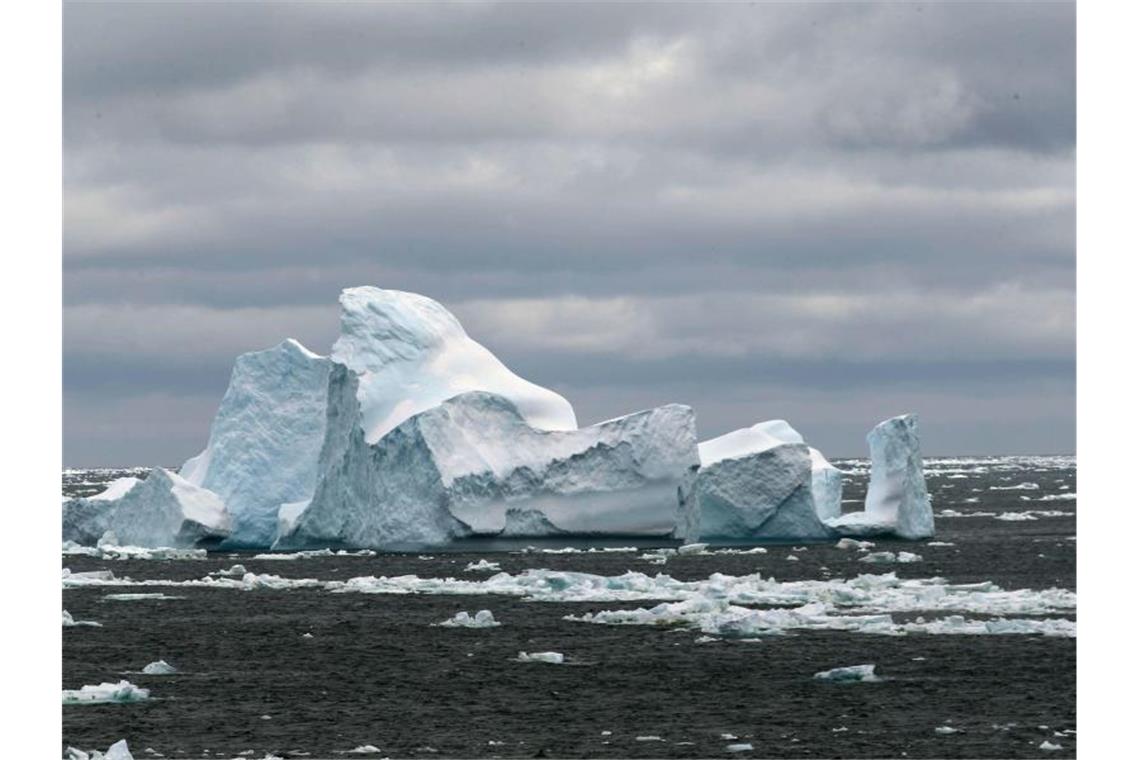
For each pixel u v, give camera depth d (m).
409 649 84.88
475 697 70.81
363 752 59.69
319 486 144.50
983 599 97.44
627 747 60.41
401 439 137.75
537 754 59.34
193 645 88.19
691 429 141.38
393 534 137.88
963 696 68.94
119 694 70.81
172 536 145.12
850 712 66.12
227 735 62.94
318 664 80.81
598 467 140.62
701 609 94.94
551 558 133.62
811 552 139.88
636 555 135.50
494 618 95.81
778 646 82.12
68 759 57.06
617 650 82.31
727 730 63.16
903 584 106.25
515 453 140.25
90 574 124.19
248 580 117.50
